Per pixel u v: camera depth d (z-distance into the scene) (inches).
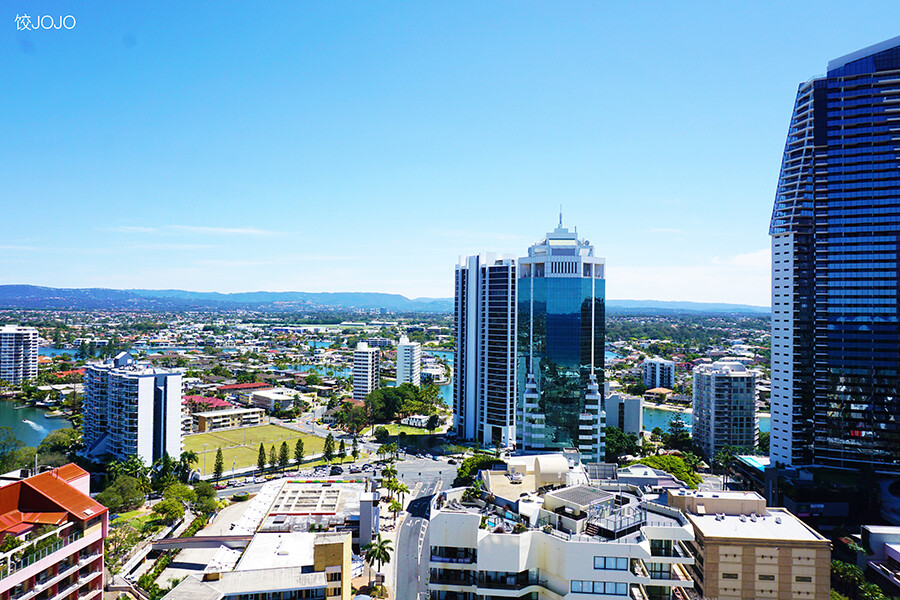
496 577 3513.8
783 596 4286.4
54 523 4128.9
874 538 6259.8
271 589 4488.2
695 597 4345.5
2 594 3629.4
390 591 6028.5
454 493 4239.7
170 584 5876.0
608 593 3393.2
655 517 3917.3
